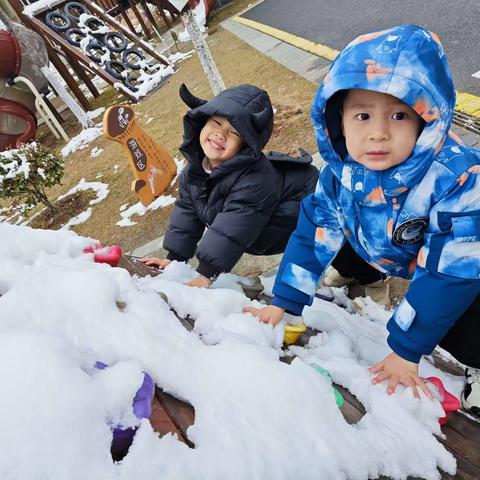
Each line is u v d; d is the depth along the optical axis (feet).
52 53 27.89
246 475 2.39
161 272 5.65
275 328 4.08
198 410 2.72
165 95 24.80
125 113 13.70
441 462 2.99
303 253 4.48
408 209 3.61
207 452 2.44
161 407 2.82
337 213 4.25
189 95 6.82
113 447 2.37
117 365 2.67
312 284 4.42
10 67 23.91
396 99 3.20
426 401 3.46
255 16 31.24
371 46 3.13
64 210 17.52
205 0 20.89
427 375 4.47
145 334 3.08
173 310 3.94
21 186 16.58
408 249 3.97
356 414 3.32
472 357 4.05
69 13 21.30
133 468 2.17
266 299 5.61
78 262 4.13
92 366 2.76
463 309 3.53
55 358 2.40
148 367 2.90
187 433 2.60
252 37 27.02
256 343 3.51
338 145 3.81
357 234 4.19
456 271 3.42
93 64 20.57
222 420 2.63
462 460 3.14
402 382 3.60
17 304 3.07
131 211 15.20
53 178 17.30
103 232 14.76
